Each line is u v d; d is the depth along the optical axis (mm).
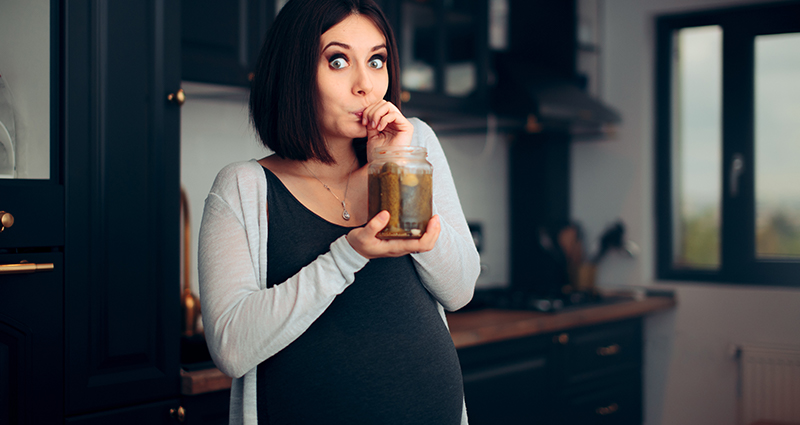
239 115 2111
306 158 839
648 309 2670
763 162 2816
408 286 826
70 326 1253
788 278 2727
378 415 761
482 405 2037
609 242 3035
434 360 811
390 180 720
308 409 756
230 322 737
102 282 1304
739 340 2715
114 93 1321
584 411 2479
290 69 811
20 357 1190
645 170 3002
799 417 2547
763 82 2812
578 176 3205
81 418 1269
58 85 1251
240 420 820
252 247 793
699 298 2814
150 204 1379
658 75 3035
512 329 2096
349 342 770
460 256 838
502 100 2680
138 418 1352
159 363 1385
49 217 1225
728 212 2867
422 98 2354
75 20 1261
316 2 810
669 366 2873
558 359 2354
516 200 3207
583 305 2531
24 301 1193
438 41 2430
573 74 2906
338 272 724
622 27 3062
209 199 833
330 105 810
